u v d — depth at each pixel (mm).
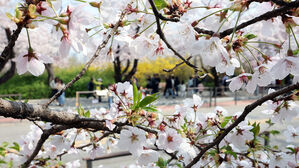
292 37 992
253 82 1082
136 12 1016
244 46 996
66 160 4246
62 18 748
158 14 864
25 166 1403
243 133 1433
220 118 1549
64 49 794
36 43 11797
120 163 4938
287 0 808
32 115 918
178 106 1572
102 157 3051
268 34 1027
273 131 2062
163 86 18516
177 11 999
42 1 759
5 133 6715
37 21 755
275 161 1536
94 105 11781
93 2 793
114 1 826
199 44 781
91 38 997
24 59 920
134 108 1105
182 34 884
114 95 1385
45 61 940
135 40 1082
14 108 879
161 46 1135
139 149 1157
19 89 14258
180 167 1812
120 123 1099
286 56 926
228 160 1409
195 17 1028
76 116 1036
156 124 1365
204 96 14844
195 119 1634
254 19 818
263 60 1061
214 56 778
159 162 1970
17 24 714
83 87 15469
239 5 773
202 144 1470
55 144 1595
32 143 2061
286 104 1341
